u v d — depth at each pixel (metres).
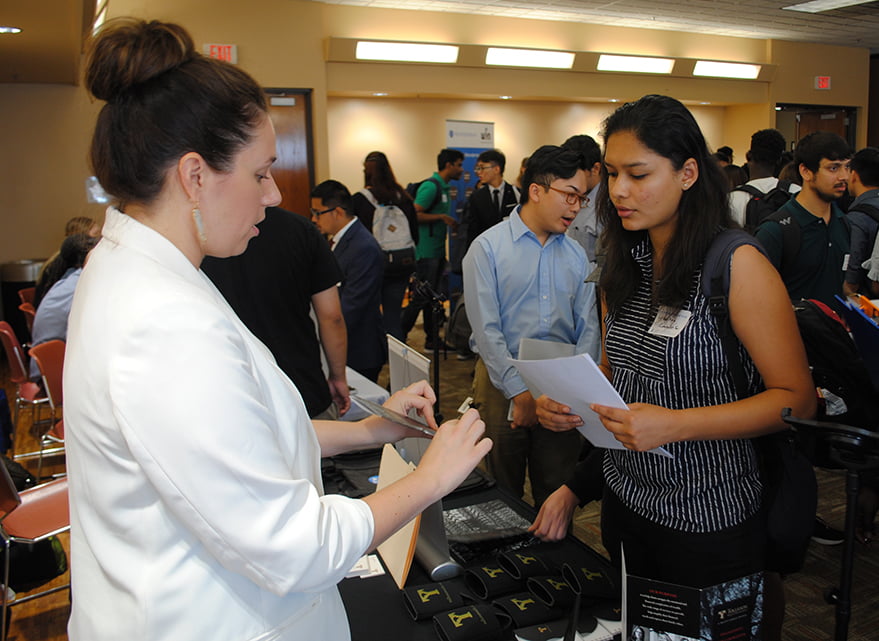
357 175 8.79
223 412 0.69
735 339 1.22
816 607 2.37
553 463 2.32
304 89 7.68
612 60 9.18
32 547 2.43
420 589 1.31
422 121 9.01
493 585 1.32
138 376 0.69
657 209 1.23
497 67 8.59
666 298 1.26
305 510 0.73
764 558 1.33
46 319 3.85
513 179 9.67
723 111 11.22
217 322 0.74
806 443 1.23
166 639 0.75
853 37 10.59
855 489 1.23
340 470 1.88
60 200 7.39
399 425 1.18
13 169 7.25
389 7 8.03
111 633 0.76
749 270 1.18
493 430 2.36
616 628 1.22
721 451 1.27
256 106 0.80
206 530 0.70
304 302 2.20
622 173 1.23
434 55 8.19
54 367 3.32
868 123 12.71
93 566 0.79
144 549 0.75
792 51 10.80
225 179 0.78
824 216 2.94
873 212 3.48
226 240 0.82
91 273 0.79
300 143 7.80
